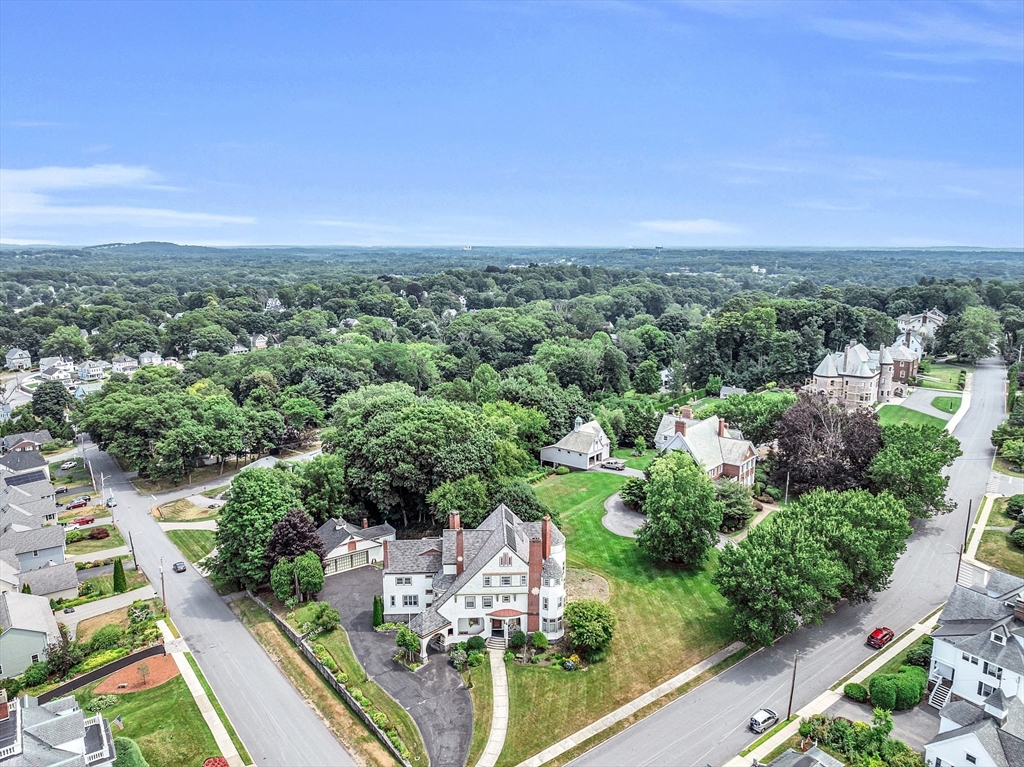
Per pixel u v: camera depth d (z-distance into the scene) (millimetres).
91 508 113250
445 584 69938
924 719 54875
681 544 78750
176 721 57469
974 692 54531
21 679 64250
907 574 78000
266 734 55938
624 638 67562
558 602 66562
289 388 156875
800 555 63219
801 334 171125
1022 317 189500
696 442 100875
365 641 67812
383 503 91562
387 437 93875
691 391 173250
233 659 67375
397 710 57281
